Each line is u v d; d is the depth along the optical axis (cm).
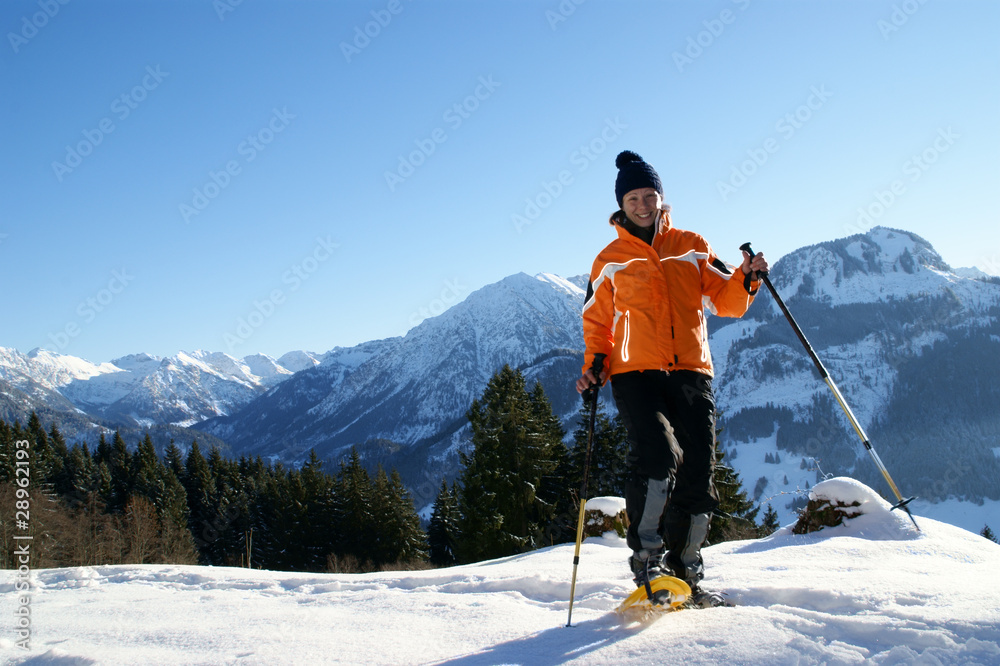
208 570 579
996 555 463
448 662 238
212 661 262
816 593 280
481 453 2836
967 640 202
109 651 291
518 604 337
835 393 368
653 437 278
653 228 327
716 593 296
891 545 468
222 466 7600
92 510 4869
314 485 5162
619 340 307
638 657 217
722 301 326
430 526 4853
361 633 296
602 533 925
